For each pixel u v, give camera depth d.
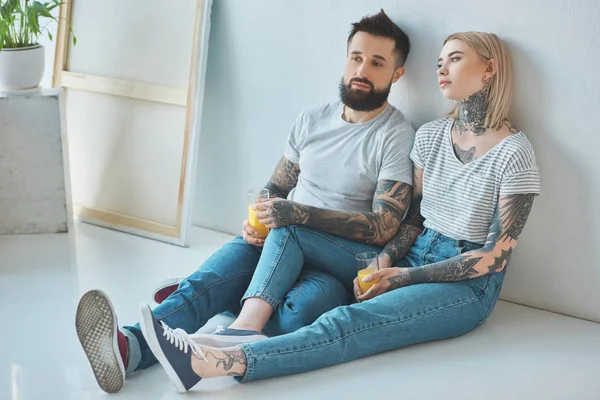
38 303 3.04
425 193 2.92
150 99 3.56
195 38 3.43
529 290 3.03
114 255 3.46
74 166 3.80
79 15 3.72
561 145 2.84
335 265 2.85
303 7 3.23
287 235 2.79
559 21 2.75
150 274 3.29
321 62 3.25
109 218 3.73
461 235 2.82
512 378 2.56
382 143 2.96
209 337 2.52
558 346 2.75
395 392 2.48
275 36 3.33
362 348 2.61
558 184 2.88
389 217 2.90
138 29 3.58
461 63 2.78
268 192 2.99
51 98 3.53
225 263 2.82
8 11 3.44
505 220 2.72
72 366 2.63
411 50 3.03
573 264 2.93
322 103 3.23
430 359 2.66
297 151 3.15
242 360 2.46
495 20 2.85
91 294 2.35
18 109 3.51
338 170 3.03
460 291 2.71
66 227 3.67
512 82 2.86
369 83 2.94
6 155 3.56
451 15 2.93
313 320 2.72
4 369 2.61
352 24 2.99
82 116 3.75
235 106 3.51
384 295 2.67
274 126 3.43
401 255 2.93
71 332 2.85
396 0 3.03
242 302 2.79
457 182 2.83
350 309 2.61
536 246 2.98
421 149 2.92
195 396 2.46
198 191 3.71
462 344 2.75
